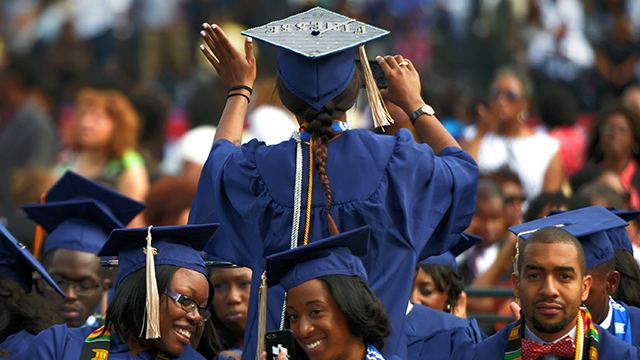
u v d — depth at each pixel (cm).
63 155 3722
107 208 1900
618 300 1600
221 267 1738
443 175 1398
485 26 4988
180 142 3666
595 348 1321
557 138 3409
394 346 1328
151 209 2228
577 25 4975
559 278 1280
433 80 4594
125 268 1379
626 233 1642
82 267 1731
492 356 1380
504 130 3016
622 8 5128
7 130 3728
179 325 1332
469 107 3459
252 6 5106
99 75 4172
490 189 2552
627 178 2719
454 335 1538
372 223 1332
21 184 2897
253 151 1420
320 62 1373
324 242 1268
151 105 3500
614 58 4616
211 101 4159
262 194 1369
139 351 1364
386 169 1358
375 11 5112
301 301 1252
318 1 5128
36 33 5344
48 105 4384
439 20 5178
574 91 4575
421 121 1505
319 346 1251
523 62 4800
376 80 1550
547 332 1294
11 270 1605
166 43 5100
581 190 2262
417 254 1363
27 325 1510
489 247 2528
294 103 1395
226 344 1741
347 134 1385
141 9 5216
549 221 1535
